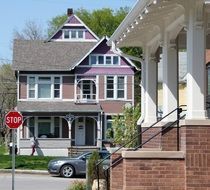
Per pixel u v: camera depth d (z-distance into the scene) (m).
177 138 12.45
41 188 27.14
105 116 55.09
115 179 13.19
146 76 16.38
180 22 12.26
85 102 55.09
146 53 16.38
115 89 55.47
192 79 11.17
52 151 53.59
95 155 18.81
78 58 56.59
